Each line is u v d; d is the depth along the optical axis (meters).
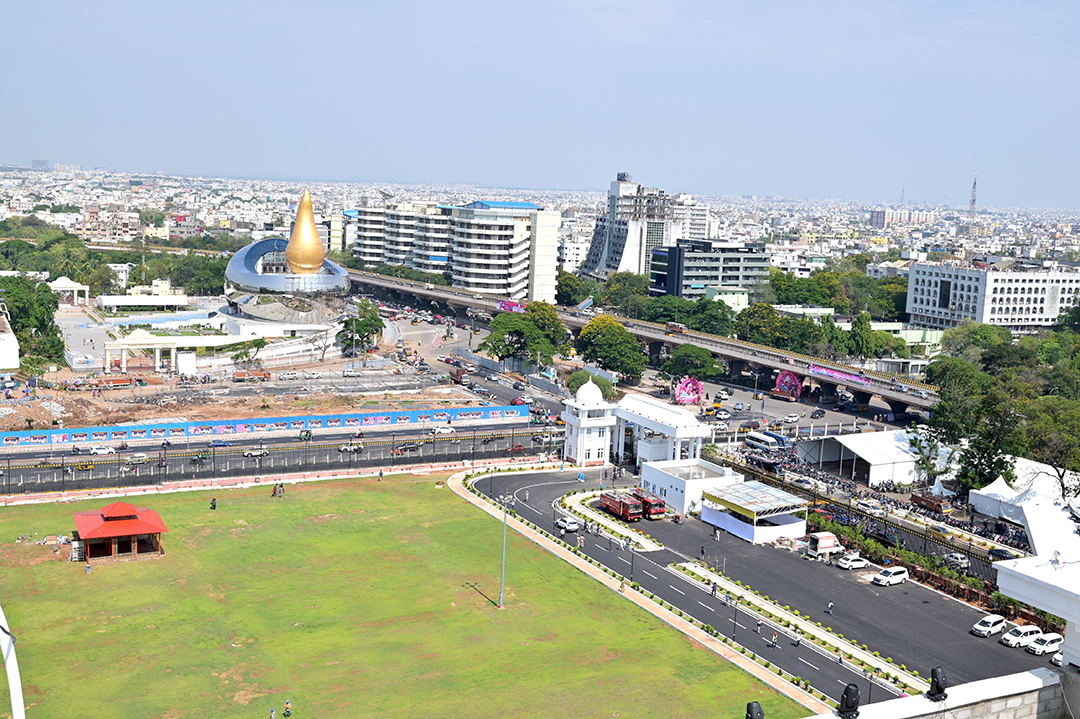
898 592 168.62
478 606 158.38
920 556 177.25
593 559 180.75
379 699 127.19
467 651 142.12
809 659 141.88
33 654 136.25
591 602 161.25
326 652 140.25
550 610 157.62
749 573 175.62
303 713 122.94
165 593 158.62
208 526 191.12
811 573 176.62
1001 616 156.75
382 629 148.62
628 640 147.12
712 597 164.50
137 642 141.00
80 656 136.12
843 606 161.50
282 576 167.88
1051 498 197.62
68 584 160.62
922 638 149.62
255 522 194.50
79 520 177.25
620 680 134.38
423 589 164.50
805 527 199.12
